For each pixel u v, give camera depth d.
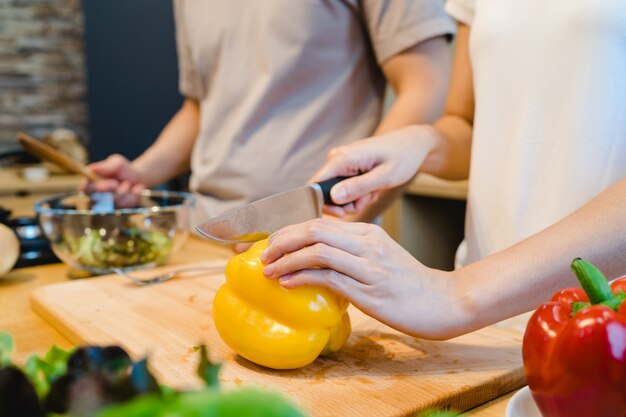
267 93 1.35
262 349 0.68
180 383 0.67
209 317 0.88
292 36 1.30
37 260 1.27
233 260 0.72
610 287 0.51
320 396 0.64
